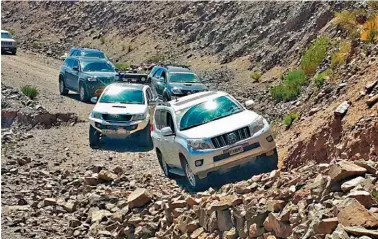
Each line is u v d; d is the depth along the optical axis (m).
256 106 22.72
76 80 26.48
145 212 10.17
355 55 15.67
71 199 12.01
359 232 5.26
